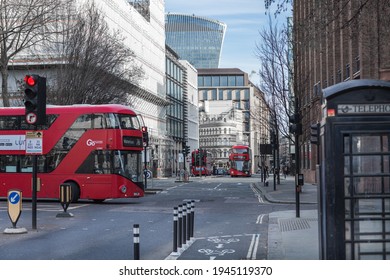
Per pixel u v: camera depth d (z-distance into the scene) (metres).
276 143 39.97
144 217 20.69
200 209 24.30
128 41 67.00
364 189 7.20
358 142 7.20
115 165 26.88
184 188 45.97
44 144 27.72
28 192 27.80
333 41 38.78
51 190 27.48
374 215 7.18
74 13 39.59
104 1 56.50
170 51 100.88
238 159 85.19
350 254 7.20
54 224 18.20
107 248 13.00
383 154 7.13
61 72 37.59
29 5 31.56
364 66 27.17
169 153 93.44
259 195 35.41
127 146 27.28
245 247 13.14
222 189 44.06
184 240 13.16
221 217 20.66
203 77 185.38
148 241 14.25
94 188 26.91
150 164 72.75
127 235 15.46
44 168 27.64
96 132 27.12
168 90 94.62
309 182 49.12
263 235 15.38
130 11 68.25
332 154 7.21
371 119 7.14
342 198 7.19
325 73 43.84
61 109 27.75
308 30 16.20
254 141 182.00
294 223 17.73
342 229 7.20
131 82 45.31
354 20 16.34
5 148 28.31
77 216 21.05
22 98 41.59
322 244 7.90
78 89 37.06
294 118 19.88
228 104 184.25
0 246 13.33
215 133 181.75
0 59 33.06
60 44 38.94
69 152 27.33
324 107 7.46
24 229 15.88
